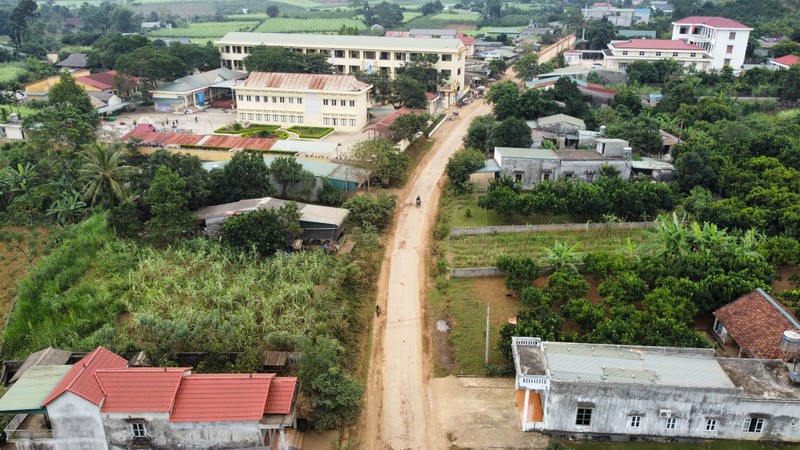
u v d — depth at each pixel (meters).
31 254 65.69
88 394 36.56
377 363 50.66
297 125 111.88
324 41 147.88
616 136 92.94
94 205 73.62
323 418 41.56
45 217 72.94
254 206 69.12
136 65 120.25
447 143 106.25
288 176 77.12
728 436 40.16
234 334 48.75
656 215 71.44
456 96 137.88
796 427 39.41
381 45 142.62
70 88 102.38
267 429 38.41
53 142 82.38
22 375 40.00
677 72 135.75
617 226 69.44
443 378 48.56
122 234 69.19
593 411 40.16
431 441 42.53
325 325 50.38
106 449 37.78
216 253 62.88
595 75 136.50
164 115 120.56
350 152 89.25
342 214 70.00
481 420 43.53
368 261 65.56
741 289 51.50
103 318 53.44
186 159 73.25
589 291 57.44
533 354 43.31
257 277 59.09
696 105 109.00
